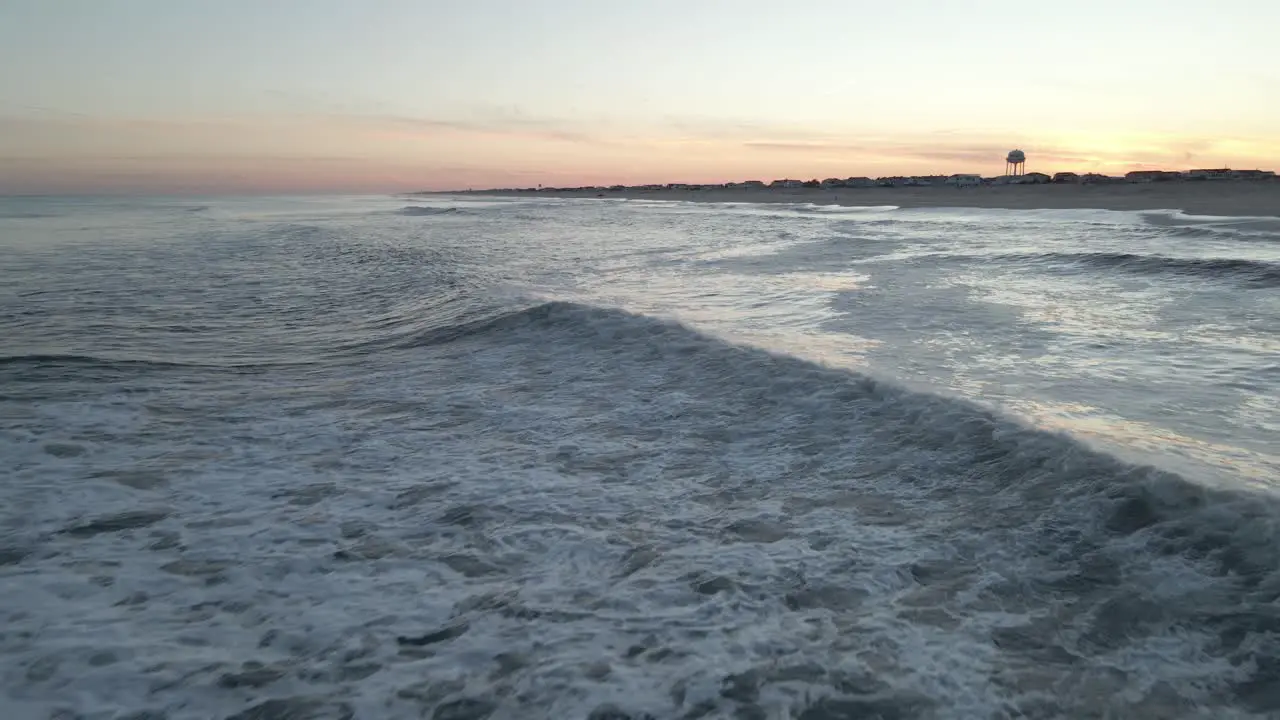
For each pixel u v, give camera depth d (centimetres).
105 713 229
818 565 322
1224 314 824
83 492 407
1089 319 814
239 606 294
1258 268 1052
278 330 902
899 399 509
